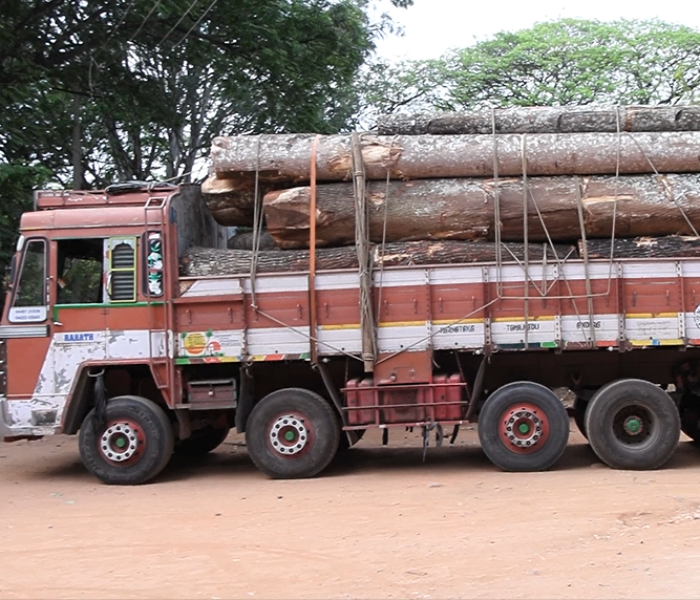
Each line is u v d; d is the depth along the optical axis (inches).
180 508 315.3
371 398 364.8
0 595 219.5
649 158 366.9
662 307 356.5
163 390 368.8
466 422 370.3
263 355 362.9
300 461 367.9
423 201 368.8
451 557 237.1
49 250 374.9
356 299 361.4
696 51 1028.5
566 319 357.1
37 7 650.8
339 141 375.6
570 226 368.2
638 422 363.6
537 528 263.6
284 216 370.3
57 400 370.9
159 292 368.5
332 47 757.9
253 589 217.5
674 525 261.3
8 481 390.3
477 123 388.2
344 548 250.2
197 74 967.6
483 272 359.3
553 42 1052.5
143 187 388.5
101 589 221.5
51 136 811.4
